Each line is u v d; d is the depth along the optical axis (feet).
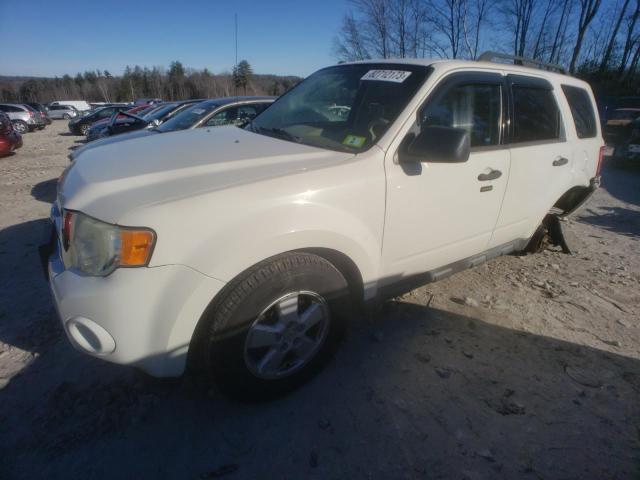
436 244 8.36
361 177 6.71
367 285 7.45
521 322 9.75
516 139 9.52
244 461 5.97
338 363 8.05
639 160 31.07
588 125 12.19
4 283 10.85
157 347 5.47
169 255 5.23
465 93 8.39
